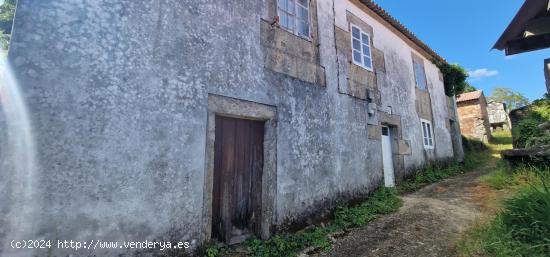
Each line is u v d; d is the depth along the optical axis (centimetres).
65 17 277
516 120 729
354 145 594
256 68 433
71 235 255
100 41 293
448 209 505
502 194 514
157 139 317
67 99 268
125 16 312
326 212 496
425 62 1021
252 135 437
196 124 352
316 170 495
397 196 632
